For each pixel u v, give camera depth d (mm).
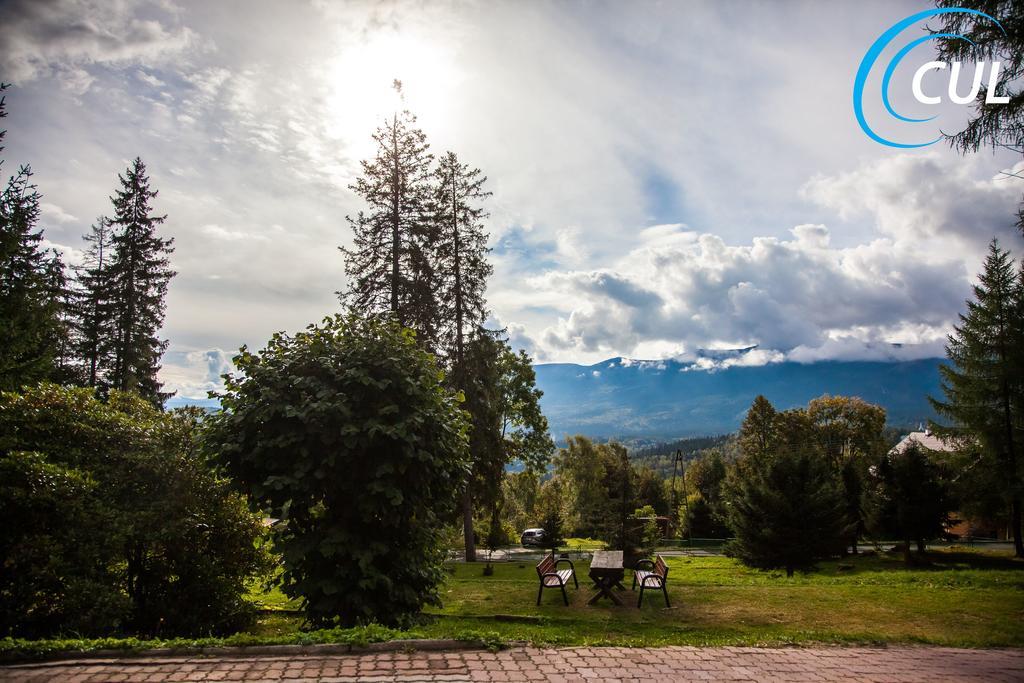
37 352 17719
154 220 28812
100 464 8086
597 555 12922
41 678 4629
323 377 7434
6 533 6820
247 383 7398
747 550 19953
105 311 27453
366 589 7062
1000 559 21031
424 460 7148
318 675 4789
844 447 47125
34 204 16234
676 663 5621
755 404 49062
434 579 7926
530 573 19766
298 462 6941
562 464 47844
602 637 7109
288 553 6910
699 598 11328
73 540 7043
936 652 6621
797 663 5863
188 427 8922
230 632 8820
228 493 8234
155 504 8156
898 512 21062
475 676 4906
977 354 22141
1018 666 6023
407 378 7414
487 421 25703
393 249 22609
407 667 5070
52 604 6875
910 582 13109
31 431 7836
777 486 19734
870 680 5332
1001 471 21453
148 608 8336
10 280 16141
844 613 9461
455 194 27047
